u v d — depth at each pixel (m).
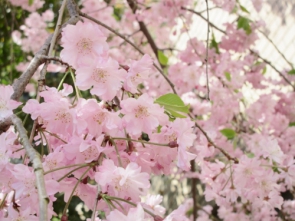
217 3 1.13
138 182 0.42
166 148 0.47
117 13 1.60
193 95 1.12
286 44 1.36
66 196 0.46
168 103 0.49
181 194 1.77
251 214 1.06
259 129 1.10
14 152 0.46
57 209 1.22
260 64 1.15
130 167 0.42
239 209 1.07
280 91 1.15
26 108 0.45
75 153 0.44
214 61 1.14
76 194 0.46
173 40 1.72
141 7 1.30
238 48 1.16
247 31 1.11
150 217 0.42
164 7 1.17
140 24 1.29
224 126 1.04
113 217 0.38
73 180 0.45
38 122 0.47
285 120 1.08
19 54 1.60
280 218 1.02
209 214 1.31
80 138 0.44
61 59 0.51
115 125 0.44
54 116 0.45
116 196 0.43
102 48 0.48
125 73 0.46
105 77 0.46
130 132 0.45
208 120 1.04
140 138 0.48
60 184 0.45
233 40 1.15
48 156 0.44
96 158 0.44
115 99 0.51
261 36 1.49
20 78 0.50
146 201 0.50
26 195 0.43
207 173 0.70
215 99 1.01
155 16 1.24
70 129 0.45
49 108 0.45
